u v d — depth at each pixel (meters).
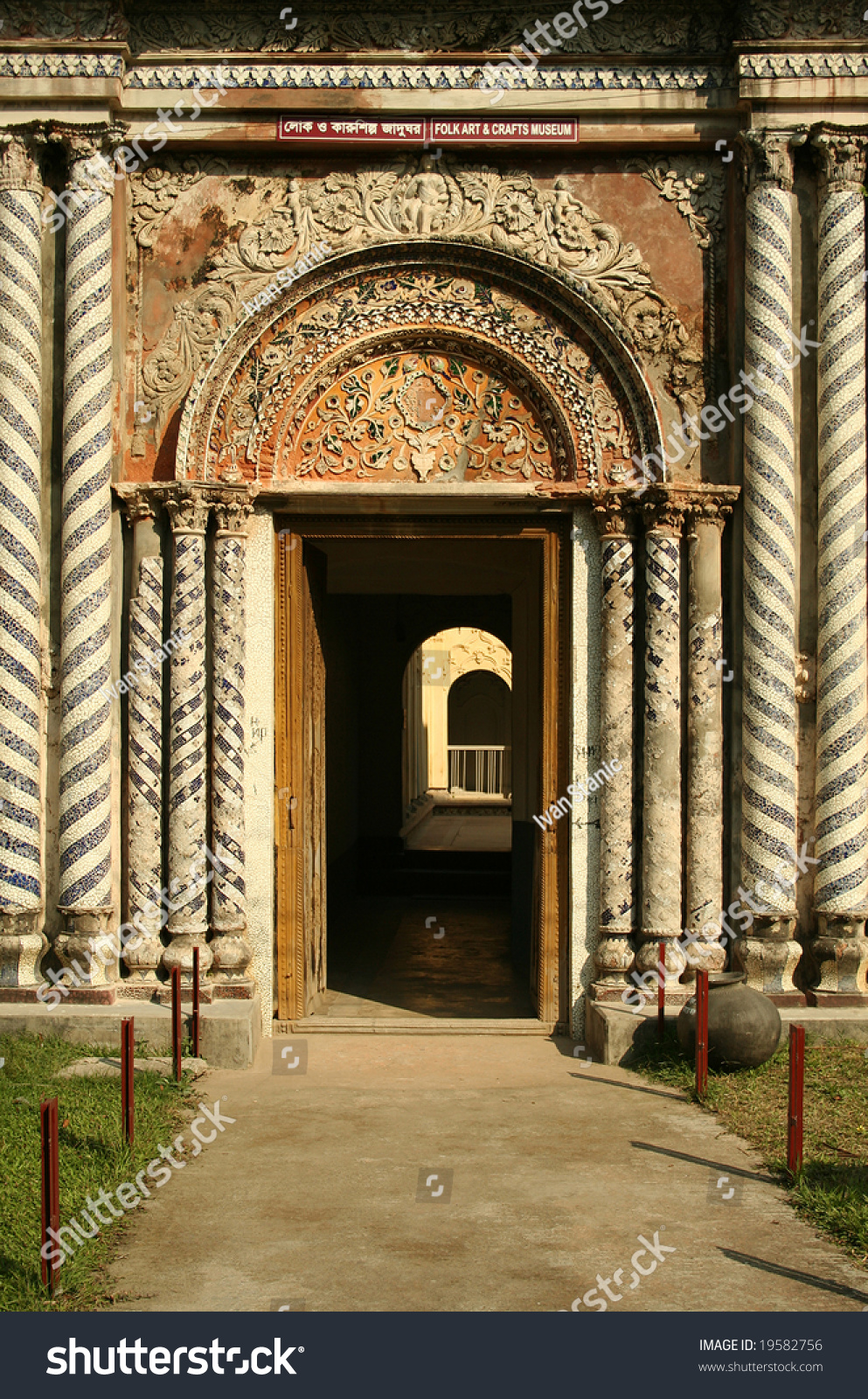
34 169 9.16
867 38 8.99
